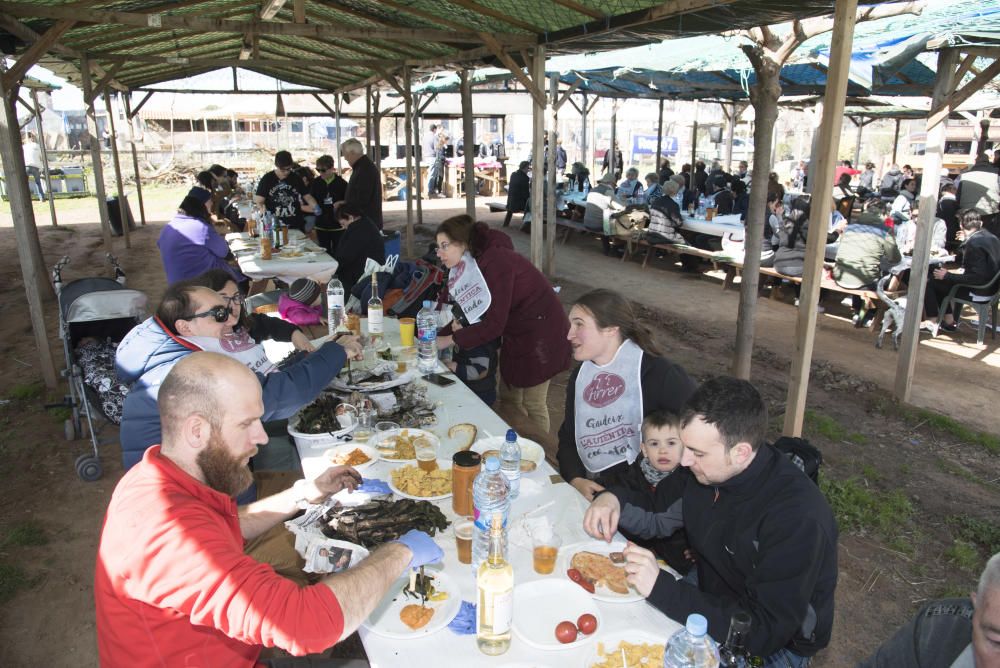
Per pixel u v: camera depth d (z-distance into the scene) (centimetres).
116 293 414
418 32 648
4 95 507
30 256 536
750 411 179
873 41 569
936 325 736
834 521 183
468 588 188
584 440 283
